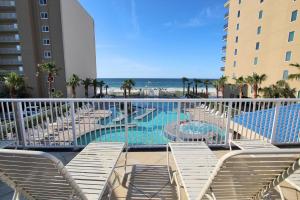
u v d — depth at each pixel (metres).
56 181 1.28
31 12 23.92
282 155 1.09
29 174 1.24
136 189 2.17
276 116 3.23
